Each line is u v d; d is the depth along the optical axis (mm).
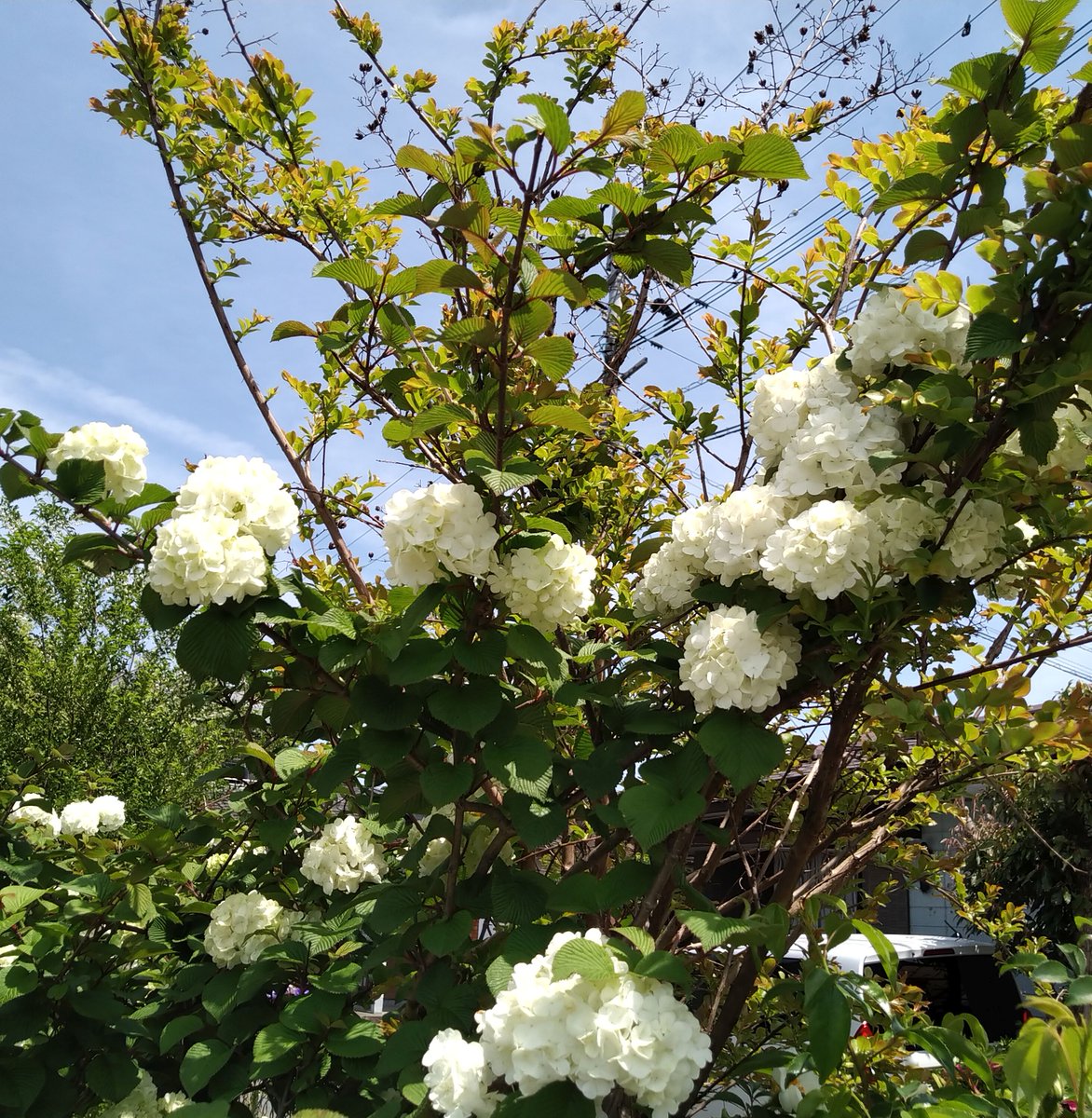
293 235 1487
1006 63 867
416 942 993
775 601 916
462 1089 752
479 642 901
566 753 1216
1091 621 1123
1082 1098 681
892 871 1518
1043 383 793
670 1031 707
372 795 1249
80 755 4219
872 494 883
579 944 713
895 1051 845
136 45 1422
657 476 1461
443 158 917
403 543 867
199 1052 1084
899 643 892
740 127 1358
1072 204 804
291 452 1414
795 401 957
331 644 930
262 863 1271
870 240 1152
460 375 1031
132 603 4629
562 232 1049
